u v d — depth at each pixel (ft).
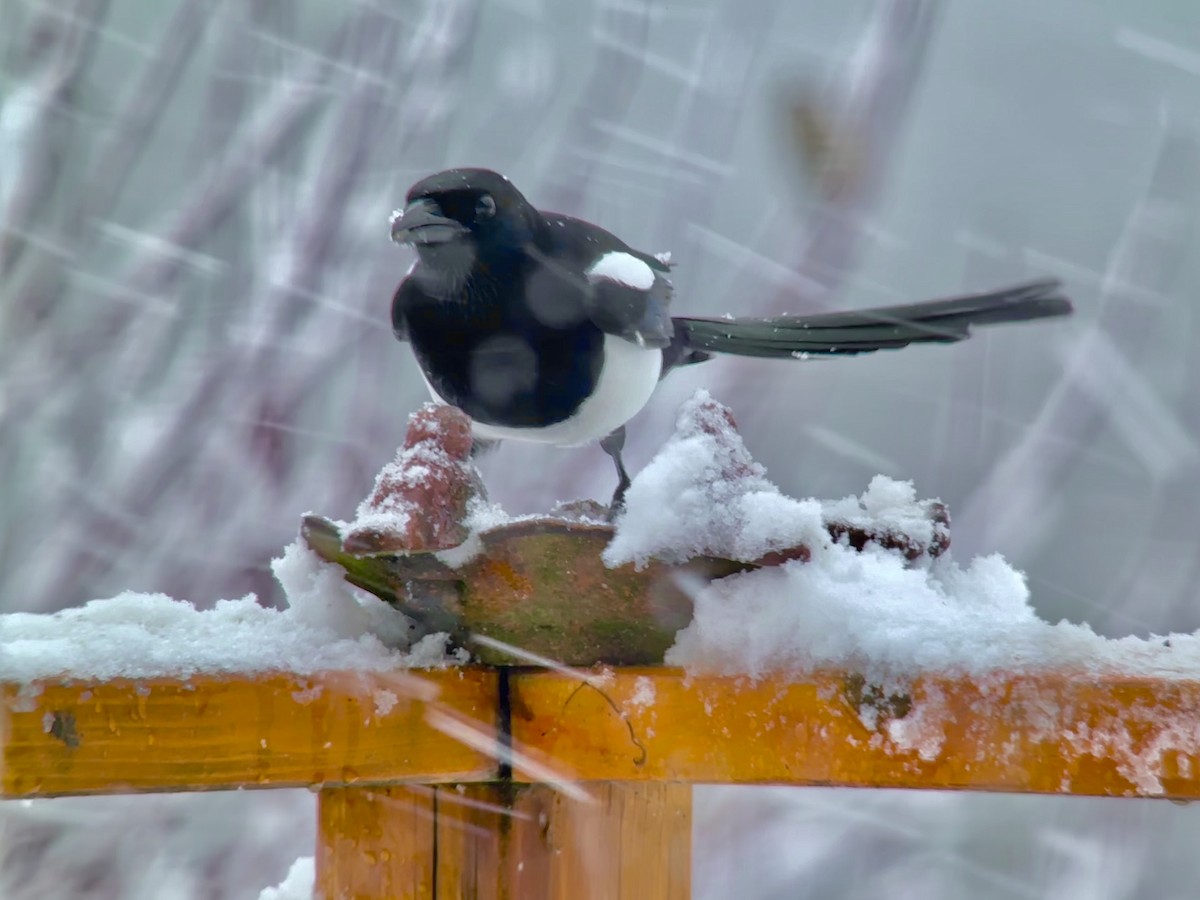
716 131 40.29
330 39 40.55
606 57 41.11
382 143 38.22
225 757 15.74
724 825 40.45
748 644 16.83
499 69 45.83
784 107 36.86
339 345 37.32
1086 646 16.61
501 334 28.30
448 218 27.30
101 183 37.73
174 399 37.65
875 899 40.68
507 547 17.22
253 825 36.91
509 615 17.42
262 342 37.04
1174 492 49.32
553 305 28.09
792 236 38.11
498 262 27.78
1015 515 40.09
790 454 44.42
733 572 17.26
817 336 30.42
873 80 35.91
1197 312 54.03
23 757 14.88
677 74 40.86
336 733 16.31
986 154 61.26
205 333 38.27
